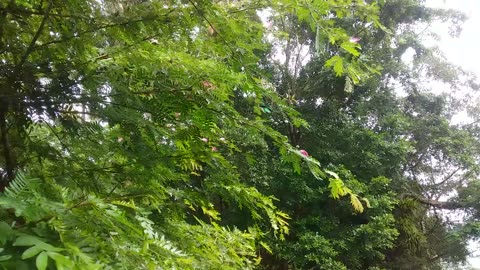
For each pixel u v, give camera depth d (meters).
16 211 0.75
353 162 7.04
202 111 1.66
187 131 1.76
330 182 1.94
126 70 1.54
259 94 1.82
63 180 1.51
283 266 6.59
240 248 2.17
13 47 1.43
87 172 1.61
